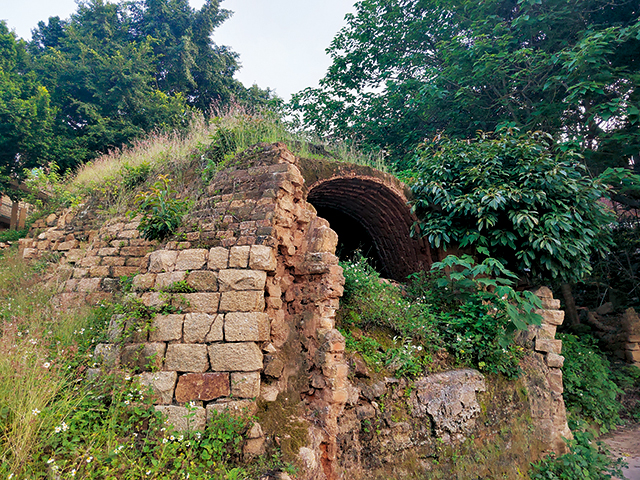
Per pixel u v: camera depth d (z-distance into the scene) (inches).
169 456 118.6
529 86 384.8
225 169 213.8
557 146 299.9
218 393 139.0
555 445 232.1
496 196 240.5
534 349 254.5
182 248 175.9
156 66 698.2
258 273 156.2
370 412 175.2
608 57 367.6
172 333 148.3
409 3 486.6
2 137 443.2
